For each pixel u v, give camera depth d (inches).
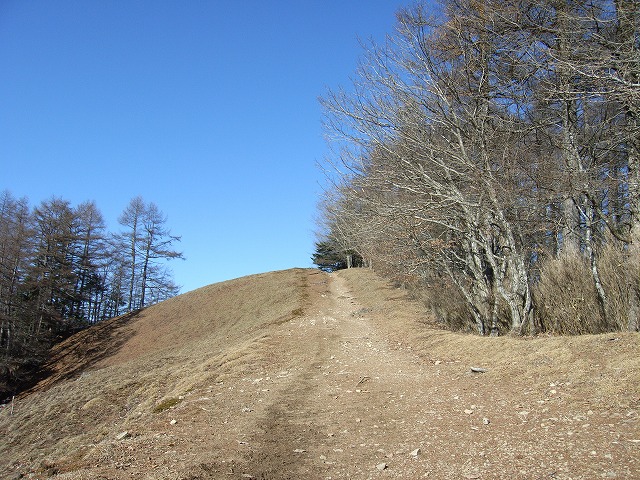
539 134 464.1
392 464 183.2
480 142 443.2
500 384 297.6
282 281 1750.7
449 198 449.7
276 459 192.9
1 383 1186.6
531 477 152.2
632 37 295.1
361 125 505.0
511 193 414.0
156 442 219.8
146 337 1476.4
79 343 1535.4
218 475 169.2
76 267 1712.6
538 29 346.3
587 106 404.8
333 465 185.8
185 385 451.2
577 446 173.6
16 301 1278.3
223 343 920.9
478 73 447.5
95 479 163.9
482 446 192.2
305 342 625.3
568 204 423.5
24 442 543.2
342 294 1454.2
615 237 378.3
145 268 2018.9
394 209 490.6
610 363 268.1
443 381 340.5
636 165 354.0
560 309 425.1
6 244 1270.9
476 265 553.9
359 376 393.4
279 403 303.0
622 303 357.7
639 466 147.1
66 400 701.9
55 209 1578.5
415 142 477.1
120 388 660.7
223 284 1935.3
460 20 404.2
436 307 748.0
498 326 501.7
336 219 922.7
